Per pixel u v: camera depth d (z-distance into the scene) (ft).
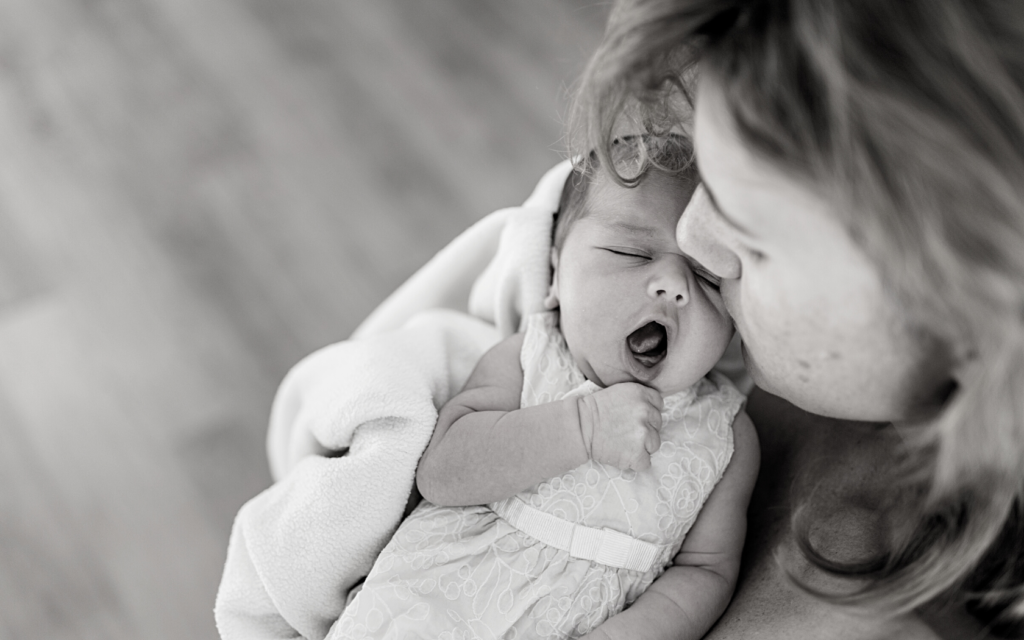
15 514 5.58
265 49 8.09
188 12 8.40
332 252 6.78
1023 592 1.99
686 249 2.10
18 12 8.39
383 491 2.87
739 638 2.41
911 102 1.60
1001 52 1.63
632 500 2.75
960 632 2.08
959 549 1.95
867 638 2.15
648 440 2.67
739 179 1.75
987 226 1.61
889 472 2.40
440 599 2.68
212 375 6.16
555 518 2.76
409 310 3.74
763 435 3.09
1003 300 1.64
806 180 1.67
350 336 6.36
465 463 2.78
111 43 8.16
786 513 2.72
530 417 2.77
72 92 7.79
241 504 5.65
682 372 2.75
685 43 1.90
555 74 7.89
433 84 7.82
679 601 2.68
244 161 7.29
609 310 2.77
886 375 1.87
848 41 1.63
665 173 2.83
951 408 1.79
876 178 1.62
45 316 6.42
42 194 7.11
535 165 7.29
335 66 7.96
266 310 6.48
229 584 2.97
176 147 7.38
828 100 1.63
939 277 1.65
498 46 8.12
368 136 7.45
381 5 8.44
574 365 2.99
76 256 6.74
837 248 1.72
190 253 6.75
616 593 2.72
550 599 2.69
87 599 5.27
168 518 5.58
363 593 2.68
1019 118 1.61
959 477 1.86
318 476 2.89
